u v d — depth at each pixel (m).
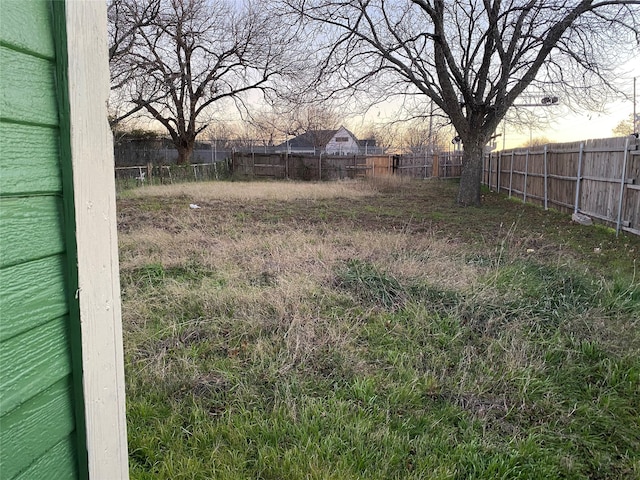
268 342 2.76
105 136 0.86
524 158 11.32
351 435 1.94
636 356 2.64
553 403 2.24
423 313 3.17
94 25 0.82
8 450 0.69
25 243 0.70
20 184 0.69
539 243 5.96
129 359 2.54
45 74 0.73
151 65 14.32
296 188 13.47
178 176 15.89
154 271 4.16
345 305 3.42
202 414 2.06
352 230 6.52
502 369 2.52
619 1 8.29
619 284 3.87
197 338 2.87
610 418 2.15
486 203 10.93
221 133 25.31
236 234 5.90
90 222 0.83
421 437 1.96
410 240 5.62
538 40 9.30
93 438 0.88
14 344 0.70
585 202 7.83
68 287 0.80
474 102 9.83
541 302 3.43
